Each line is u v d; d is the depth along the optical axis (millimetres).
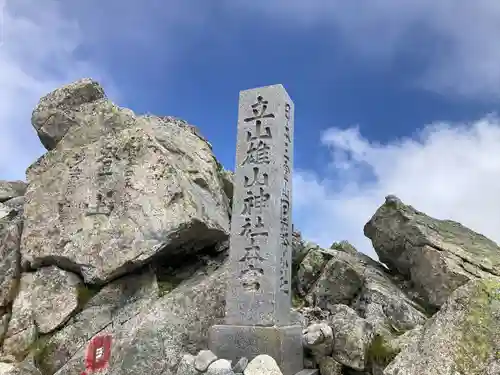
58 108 4078
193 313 3059
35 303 3270
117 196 3465
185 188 3539
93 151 3691
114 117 3859
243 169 2963
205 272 3527
